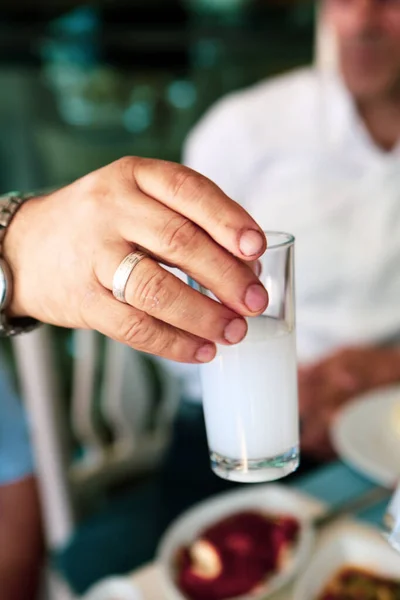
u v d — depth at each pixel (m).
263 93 1.49
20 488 1.01
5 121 2.60
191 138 1.60
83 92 2.78
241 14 2.57
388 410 1.00
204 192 0.53
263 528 0.82
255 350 0.57
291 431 0.59
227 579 0.75
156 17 2.59
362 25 1.22
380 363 1.17
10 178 2.59
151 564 0.79
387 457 0.90
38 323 0.62
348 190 1.36
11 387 1.04
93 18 2.57
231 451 0.58
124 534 1.01
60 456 1.10
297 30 2.51
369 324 1.34
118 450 1.33
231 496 0.87
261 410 0.57
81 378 1.25
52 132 2.61
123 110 2.68
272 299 0.57
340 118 1.35
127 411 1.33
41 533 1.03
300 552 0.77
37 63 2.62
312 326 1.38
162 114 2.72
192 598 0.74
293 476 1.08
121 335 0.55
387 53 1.25
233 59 2.64
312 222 1.37
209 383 0.58
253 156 1.44
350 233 1.35
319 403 1.13
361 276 1.34
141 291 0.53
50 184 2.59
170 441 1.37
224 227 0.52
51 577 0.99
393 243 1.32
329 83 1.40
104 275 0.54
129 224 0.54
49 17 2.55
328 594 0.74
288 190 1.40
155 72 2.70
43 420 1.07
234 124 1.46
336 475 0.91
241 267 0.52
